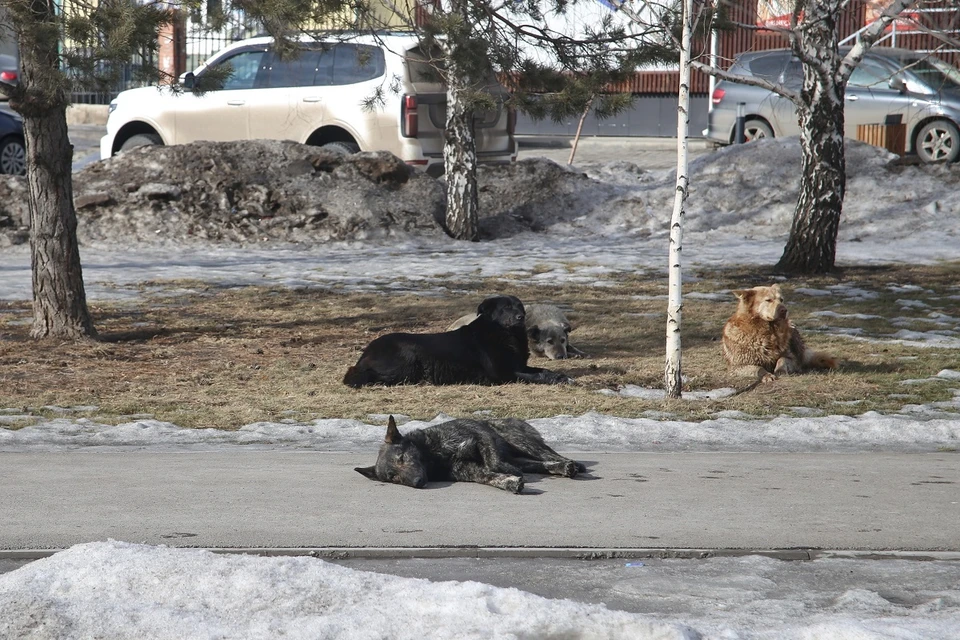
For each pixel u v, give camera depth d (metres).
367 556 6.59
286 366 14.27
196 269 22.91
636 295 20.09
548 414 11.53
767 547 6.74
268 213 26.95
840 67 21.17
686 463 9.33
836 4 20.56
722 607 5.60
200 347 15.66
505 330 13.40
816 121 21.42
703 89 42.44
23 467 9.01
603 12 21.03
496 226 28.16
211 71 16.03
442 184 28.47
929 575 6.21
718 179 29.25
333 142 28.78
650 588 5.95
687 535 6.98
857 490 8.27
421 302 19.28
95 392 12.59
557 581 6.09
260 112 28.86
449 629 4.89
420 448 8.59
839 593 5.87
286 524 7.23
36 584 5.48
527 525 7.23
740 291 13.99
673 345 12.39
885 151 29.23
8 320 17.12
